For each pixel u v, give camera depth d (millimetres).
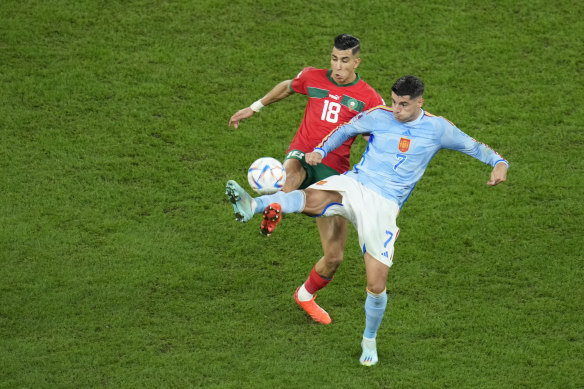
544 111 40812
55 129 38344
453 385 25688
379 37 45156
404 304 29531
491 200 35406
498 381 25891
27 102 39812
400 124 24984
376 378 25922
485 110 40812
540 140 39031
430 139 24922
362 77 42406
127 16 45750
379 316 25656
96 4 46312
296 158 27719
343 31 45438
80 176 35688
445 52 44406
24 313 28062
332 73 27297
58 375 25312
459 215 34500
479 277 31031
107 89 41000
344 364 26516
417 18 46531
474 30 45906
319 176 27812
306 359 26703
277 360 26547
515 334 28078
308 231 33625
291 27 45656
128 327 27750
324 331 28172
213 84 41812
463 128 39625
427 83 42344
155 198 34812
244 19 46062
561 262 31844
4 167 35844
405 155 24906
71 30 44500
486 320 28750
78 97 40375
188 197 35094
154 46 43969
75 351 26359
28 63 42188
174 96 40906
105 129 38594
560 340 27812
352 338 27844
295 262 31828
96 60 42750
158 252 31781
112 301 28984
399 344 27547
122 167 36438
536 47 44875
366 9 47031
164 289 29828
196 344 27125
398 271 31297
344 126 25781
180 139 38344
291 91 28875
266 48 44219
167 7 46531
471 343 27656
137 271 30625
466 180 36688
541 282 30766
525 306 29500
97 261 31016
